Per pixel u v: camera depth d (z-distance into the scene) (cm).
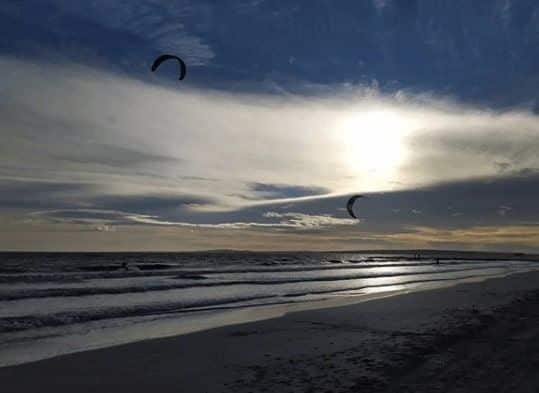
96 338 1359
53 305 2108
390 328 1372
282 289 3141
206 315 1848
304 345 1154
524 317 1538
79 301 2291
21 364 991
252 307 2103
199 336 1314
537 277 4022
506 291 2556
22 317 1684
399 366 911
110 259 10688
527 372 862
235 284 3525
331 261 11556
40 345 1259
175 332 1448
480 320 1473
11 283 3422
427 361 949
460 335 1223
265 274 5088
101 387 823
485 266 8781
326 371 885
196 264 7956
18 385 838
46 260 9056
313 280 4162
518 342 1133
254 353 1075
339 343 1164
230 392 772
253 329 1420
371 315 1667
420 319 1535
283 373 880
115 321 1692
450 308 1806
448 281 4034
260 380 838
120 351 1119
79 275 4294
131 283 3491
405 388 769
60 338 1359
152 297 2519
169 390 796
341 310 1836
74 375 902
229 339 1263
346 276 4869
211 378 863
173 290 3002
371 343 1148
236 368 932
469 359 963
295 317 1661
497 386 776
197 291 2928
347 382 806
